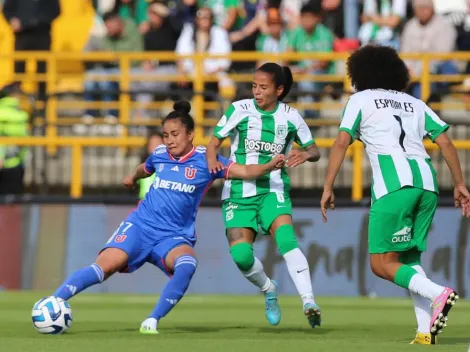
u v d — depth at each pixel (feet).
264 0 212.23
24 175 192.54
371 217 90.84
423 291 87.25
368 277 170.91
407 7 212.23
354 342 90.99
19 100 195.00
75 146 182.60
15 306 144.36
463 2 223.51
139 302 154.61
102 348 83.30
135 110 205.77
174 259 99.81
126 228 100.89
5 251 176.96
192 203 101.81
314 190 188.03
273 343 88.58
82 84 214.07
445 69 199.11
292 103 193.26
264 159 108.37
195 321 124.36
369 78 94.68
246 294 172.24
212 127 194.18
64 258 175.83
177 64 210.38
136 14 224.33
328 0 209.56
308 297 103.60
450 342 92.43
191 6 213.87
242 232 107.55
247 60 204.44
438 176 183.42
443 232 170.71
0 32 221.25
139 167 104.68
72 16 223.51
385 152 90.94
